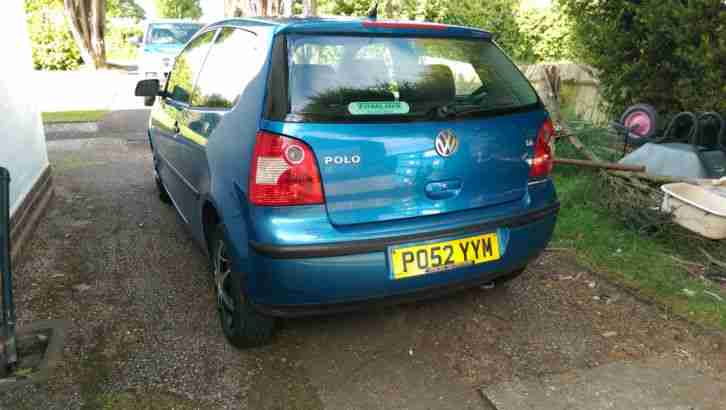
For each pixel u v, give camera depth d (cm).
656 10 525
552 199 300
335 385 261
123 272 379
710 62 481
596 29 611
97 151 761
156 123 464
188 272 379
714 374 268
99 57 2214
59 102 1262
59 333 302
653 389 256
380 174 245
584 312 325
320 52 254
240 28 314
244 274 251
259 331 278
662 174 479
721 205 397
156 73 1227
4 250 271
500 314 323
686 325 307
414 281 254
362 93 249
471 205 270
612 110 636
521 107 286
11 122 416
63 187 582
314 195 236
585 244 412
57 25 2192
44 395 251
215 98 314
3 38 422
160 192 526
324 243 237
